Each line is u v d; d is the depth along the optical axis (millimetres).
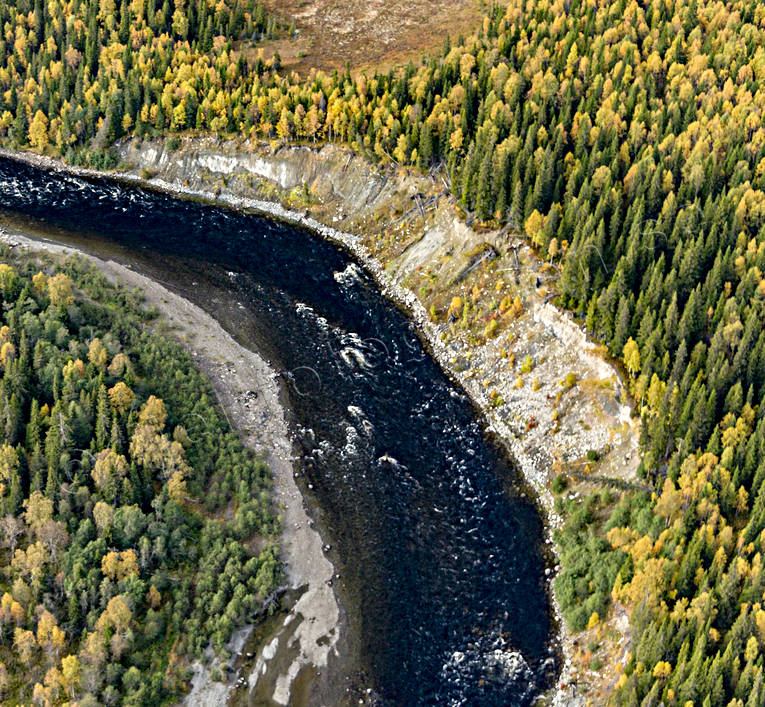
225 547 123250
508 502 134500
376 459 140625
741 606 108438
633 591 112250
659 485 124125
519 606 120875
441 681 112938
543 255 158375
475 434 144875
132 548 120375
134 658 110812
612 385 138500
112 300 162750
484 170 165875
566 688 111250
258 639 115938
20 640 108438
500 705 110500
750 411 127250
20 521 120875
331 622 118438
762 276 144875
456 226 171250
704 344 135375
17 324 144500
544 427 141500
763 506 115938
